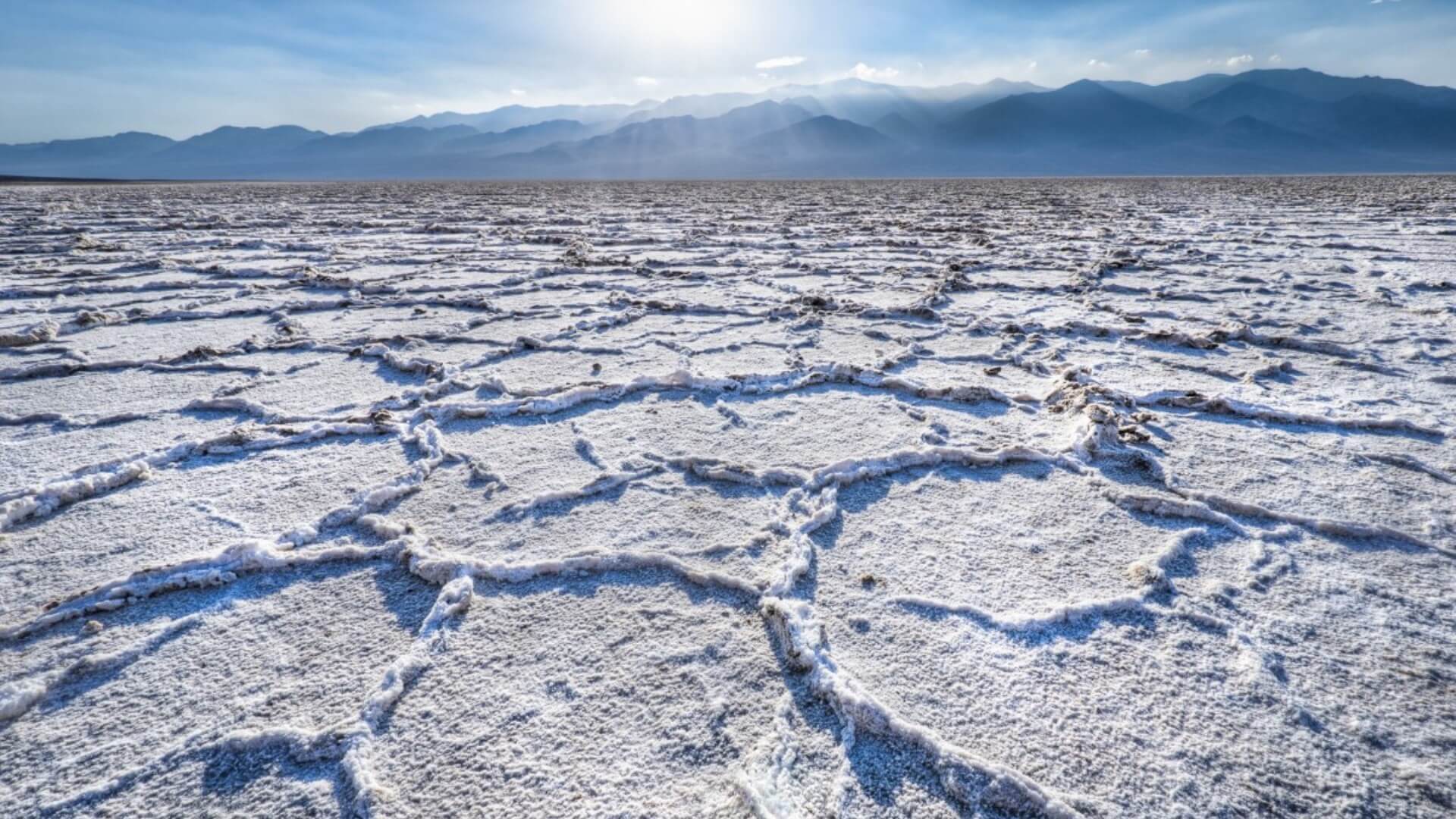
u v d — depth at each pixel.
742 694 2.38
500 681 2.43
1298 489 3.42
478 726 2.28
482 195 28.53
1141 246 11.35
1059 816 2.04
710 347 5.80
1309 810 2.05
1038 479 3.59
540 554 3.01
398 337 5.93
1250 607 2.70
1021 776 2.11
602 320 6.59
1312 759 2.17
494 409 4.42
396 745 2.22
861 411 4.46
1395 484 3.46
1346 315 6.45
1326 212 16.33
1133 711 2.31
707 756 2.20
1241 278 8.43
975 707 2.32
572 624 2.65
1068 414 4.29
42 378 4.98
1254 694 2.36
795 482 3.54
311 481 3.56
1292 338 5.60
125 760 2.18
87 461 3.72
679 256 11.15
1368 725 2.26
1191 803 2.07
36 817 2.05
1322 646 2.53
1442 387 4.66
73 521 3.20
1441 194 21.64
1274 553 2.98
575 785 2.12
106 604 2.69
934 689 2.38
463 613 2.70
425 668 2.46
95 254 10.80
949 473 3.66
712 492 3.49
